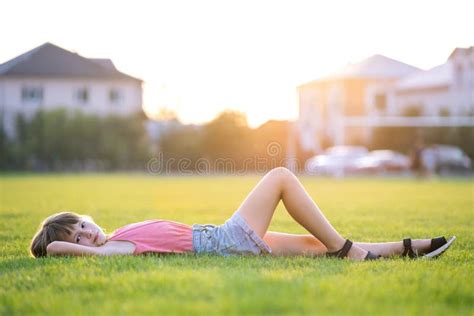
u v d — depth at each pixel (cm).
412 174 4619
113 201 1780
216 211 1449
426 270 558
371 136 5284
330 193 2297
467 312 412
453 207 1557
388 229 1018
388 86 5925
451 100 5428
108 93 6506
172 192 2306
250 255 634
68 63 6450
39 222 1156
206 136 4784
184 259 600
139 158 4869
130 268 544
